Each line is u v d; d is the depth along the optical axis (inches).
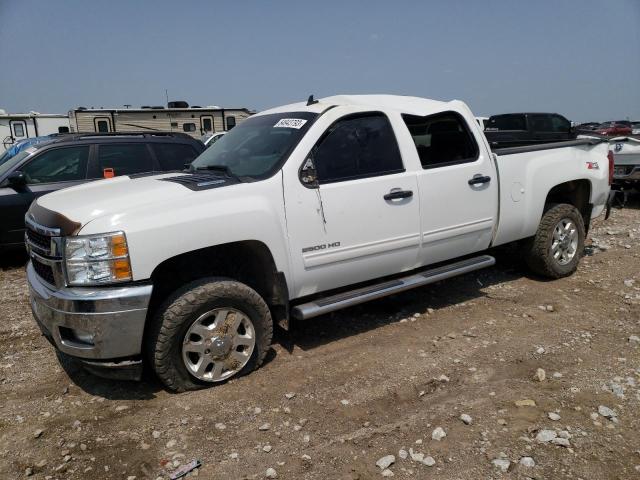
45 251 135.3
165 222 130.9
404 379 145.8
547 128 585.0
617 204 438.9
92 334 126.5
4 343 179.5
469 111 195.9
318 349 166.7
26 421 131.0
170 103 770.8
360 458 112.7
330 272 159.3
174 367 136.8
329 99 178.9
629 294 207.6
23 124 881.5
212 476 108.8
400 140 172.4
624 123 1267.2
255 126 181.9
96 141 297.4
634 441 114.9
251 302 144.6
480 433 119.3
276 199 147.6
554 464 108.0
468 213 187.9
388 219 167.0
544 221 218.8
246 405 134.3
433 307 201.5
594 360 153.4
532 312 192.5
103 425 128.0
